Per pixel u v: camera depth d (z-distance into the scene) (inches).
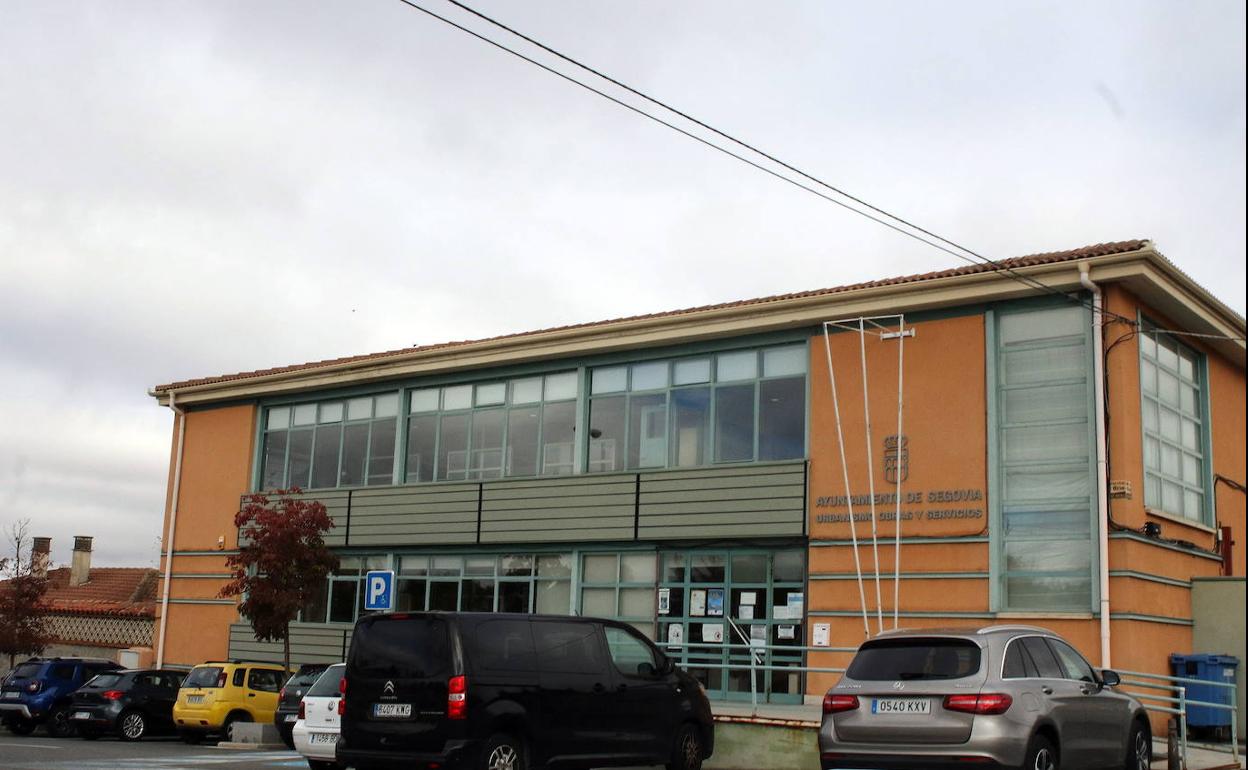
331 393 1171.9
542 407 1023.0
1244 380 951.0
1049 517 766.5
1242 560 903.7
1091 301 764.0
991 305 804.6
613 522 949.8
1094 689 518.3
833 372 863.7
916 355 830.5
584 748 542.9
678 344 946.1
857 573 828.0
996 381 796.6
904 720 466.6
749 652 872.3
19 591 1277.1
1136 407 765.3
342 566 1127.0
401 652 525.0
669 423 944.9
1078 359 769.6
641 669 581.0
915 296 820.6
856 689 483.2
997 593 772.0
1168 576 778.2
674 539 917.2
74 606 1387.8
